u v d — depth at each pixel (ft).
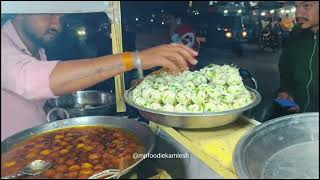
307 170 3.83
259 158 3.89
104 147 4.56
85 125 5.22
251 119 5.19
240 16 16.30
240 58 18.38
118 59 3.94
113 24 5.18
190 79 5.57
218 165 3.75
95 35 5.60
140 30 7.57
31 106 4.84
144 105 5.02
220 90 5.07
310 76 8.64
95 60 3.88
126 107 5.83
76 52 5.45
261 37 18.60
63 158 4.31
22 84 3.61
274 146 4.16
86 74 3.74
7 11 3.84
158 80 5.65
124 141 4.69
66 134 4.97
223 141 4.51
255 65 18.11
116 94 5.70
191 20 9.78
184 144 4.33
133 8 7.58
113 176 3.44
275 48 19.16
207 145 4.41
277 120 4.35
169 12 7.96
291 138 4.32
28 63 3.77
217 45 14.99
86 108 5.38
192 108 4.73
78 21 5.46
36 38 4.75
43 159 4.28
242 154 3.57
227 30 15.38
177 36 7.07
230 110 4.56
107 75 3.86
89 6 4.37
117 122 5.19
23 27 4.52
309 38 8.78
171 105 4.83
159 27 7.83
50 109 5.32
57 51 5.36
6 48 3.92
